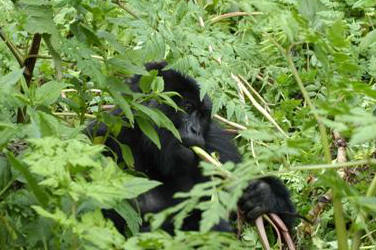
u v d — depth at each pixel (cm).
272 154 505
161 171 1149
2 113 752
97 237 515
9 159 607
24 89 721
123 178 560
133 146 1138
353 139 422
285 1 1252
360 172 1016
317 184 627
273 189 1125
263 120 1327
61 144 577
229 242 498
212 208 468
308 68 1370
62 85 729
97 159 687
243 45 1109
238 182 470
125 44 1130
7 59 1074
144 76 834
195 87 1147
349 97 682
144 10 918
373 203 489
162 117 809
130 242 505
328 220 1124
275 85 1377
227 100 1088
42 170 545
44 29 793
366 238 1007
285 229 941
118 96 789
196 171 1158
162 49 906
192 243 492
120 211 678
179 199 1143
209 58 1091
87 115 1139
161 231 506
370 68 1070
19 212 640
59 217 522
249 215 1066
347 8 1459
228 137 1250
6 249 643
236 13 1266
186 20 1048
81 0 827
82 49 808
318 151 1121
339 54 566
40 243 635
